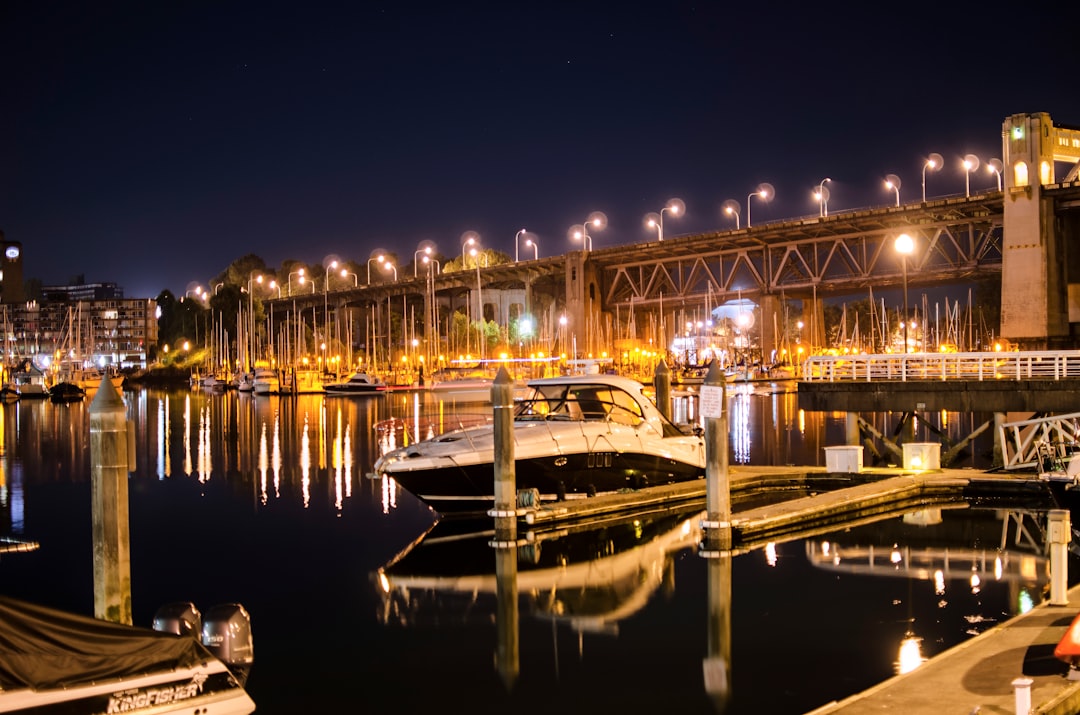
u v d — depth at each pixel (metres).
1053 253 84.88
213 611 13.19
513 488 25.94
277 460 46.19
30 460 47.72
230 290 196.00
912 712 11.02
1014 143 85.81
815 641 17.06
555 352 165.00
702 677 15.45
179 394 134.62
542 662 16.36
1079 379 34.28
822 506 27.19
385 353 192.62
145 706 11.14
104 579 14.42
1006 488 30.42
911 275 120.69
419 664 16.36
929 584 20.69
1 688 10.26
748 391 112.25
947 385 36.25
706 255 144.25
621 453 31.14
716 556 23.73
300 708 14.45
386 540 26.59
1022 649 13.05
